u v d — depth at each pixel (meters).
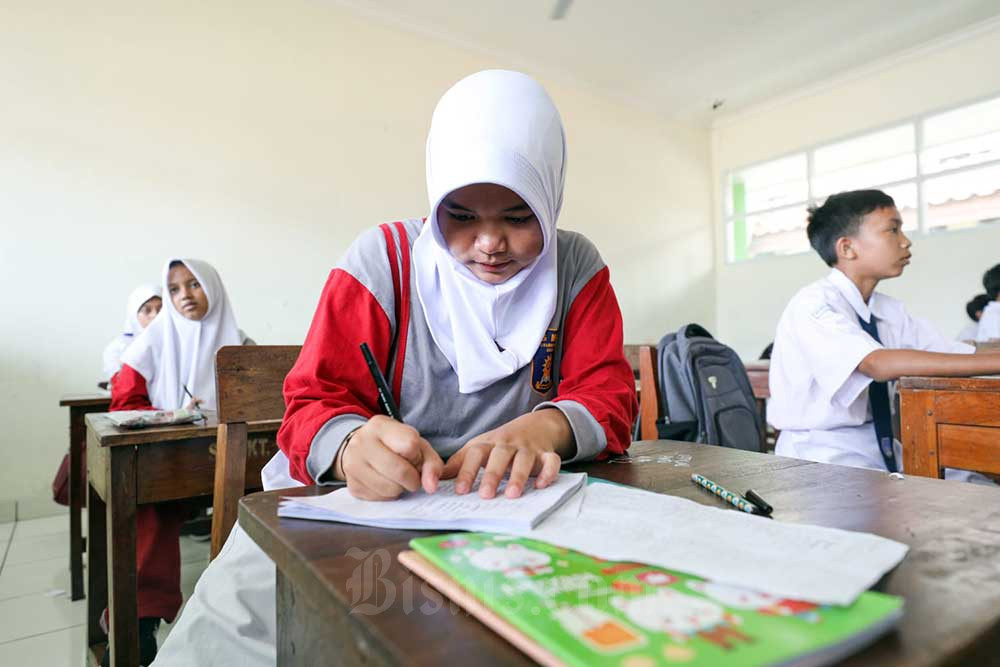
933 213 5.03
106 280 3.14
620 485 0.53
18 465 2.88
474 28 4.45
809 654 0.22
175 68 3.39
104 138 3.16
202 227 3.44
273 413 1.06
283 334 3.71
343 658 0.32
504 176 0.61
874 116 5.30
